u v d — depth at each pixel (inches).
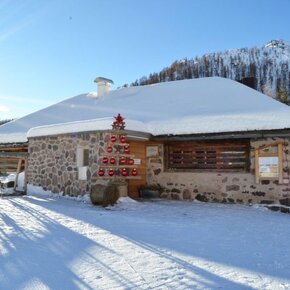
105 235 239.6
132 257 186.5
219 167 475.8
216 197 465.4
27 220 289.0
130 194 495.2
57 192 504.7
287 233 266.8
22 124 714.2
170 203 444.5
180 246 214.4
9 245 204.8
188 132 460.1
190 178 487.8
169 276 157.5
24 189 522.3
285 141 422.6
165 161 514.0
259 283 150.5
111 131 441.4
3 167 565.6
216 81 598.9
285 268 172.7
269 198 428.1
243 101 498.0
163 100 589.9
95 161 457.1
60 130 503.5
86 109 671.1
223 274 161.8
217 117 462.9
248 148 454.9
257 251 206.4
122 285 145.3
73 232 245.6
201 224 297.9
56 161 510.9
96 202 402.0
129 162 476.7
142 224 290.0
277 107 451.8
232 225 297.4
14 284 144.9
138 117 542.3
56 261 177.0
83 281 149.4
